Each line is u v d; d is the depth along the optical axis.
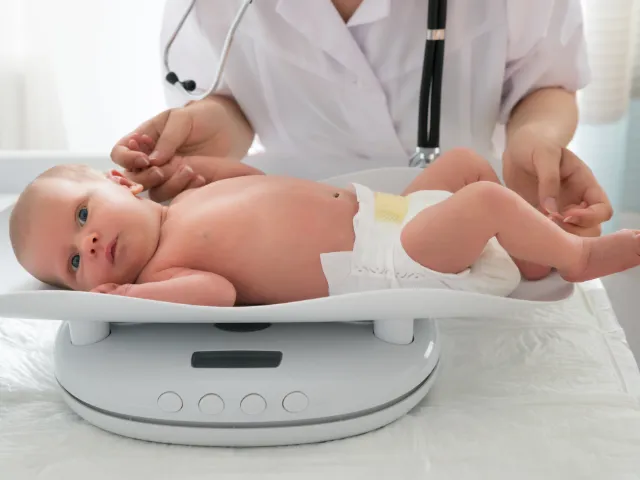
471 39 0.97
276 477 0.58
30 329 0.83
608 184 1.25
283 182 0.82
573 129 0.96
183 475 0.59
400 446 0.62
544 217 0.69
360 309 0.62
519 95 1.04
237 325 0.73
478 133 1.09
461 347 0.78
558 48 0.98
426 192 0.80
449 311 0.64
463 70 1.01
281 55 0.99
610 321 0.83
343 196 0.81
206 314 0.61
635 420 0.64
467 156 0.85
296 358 0.66
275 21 0.98
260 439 0.63
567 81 1.02
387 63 0.99
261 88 1.08
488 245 0.73
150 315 0.62
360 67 0.97
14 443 0.63
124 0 1.51
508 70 1.02
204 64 1.08
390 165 1.10
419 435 0.63
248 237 0.76
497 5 0.94
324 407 0.63
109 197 0.76
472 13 0.96
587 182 0.81
